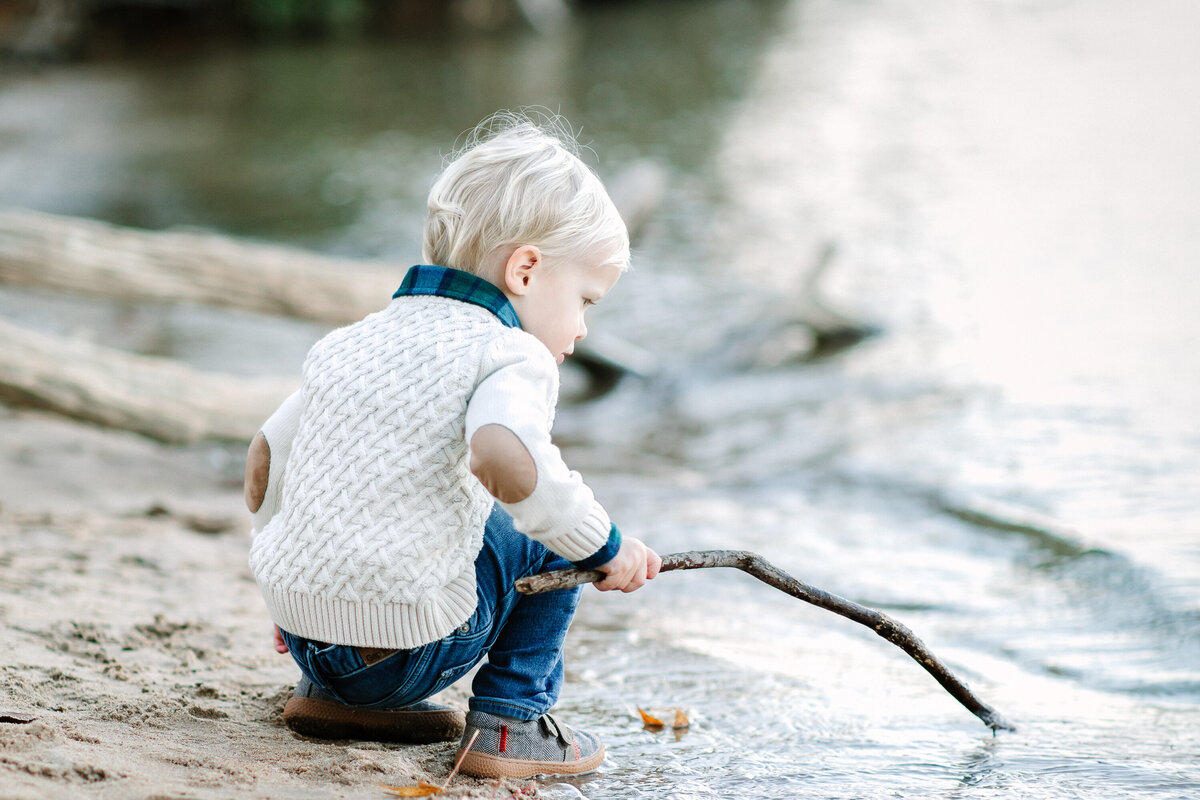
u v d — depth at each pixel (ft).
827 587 12.78
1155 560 12.81
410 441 6.29
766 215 37.09
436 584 6.34
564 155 6.88
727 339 25.75
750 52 72.54
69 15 76.69
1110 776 7.42
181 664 8.74
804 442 19.69
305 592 6.41
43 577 10.84
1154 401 19.53
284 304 22.65
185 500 16.14
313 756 6.83
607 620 11.48
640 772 7.42
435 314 6.56
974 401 20.68
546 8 88.99
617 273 7.06
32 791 5.49
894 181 41.01
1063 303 26.63
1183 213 34.40
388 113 57.31
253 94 63.62
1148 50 65.87
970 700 8.07
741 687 9.39
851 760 7.72
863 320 25.93
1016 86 57.93
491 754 6.93
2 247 20.75
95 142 51.52
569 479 6.19
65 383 18.43
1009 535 14.38
